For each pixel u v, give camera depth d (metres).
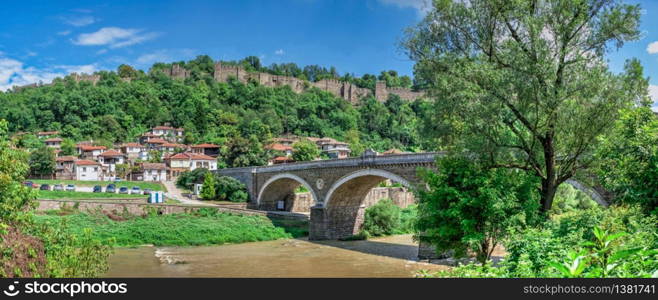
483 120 23.27
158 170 108.50
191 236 56.66
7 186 20.88
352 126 181.00
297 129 170.88
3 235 17.72
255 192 82.88
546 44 23.23
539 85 22.86
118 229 56.06
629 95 22.70
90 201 62.00
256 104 187.88
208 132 149.25
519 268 13.09
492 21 24.62
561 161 26.22
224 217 64.50
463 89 23.47
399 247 54.50
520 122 26.36
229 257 46.62
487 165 25.47
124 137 147.12
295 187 83.50
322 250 51.91
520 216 23.47
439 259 45.03
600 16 22.83
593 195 32.50
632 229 16.58
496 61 25.36
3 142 23.22
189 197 86.56
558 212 46.19
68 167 103.50
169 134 144.50
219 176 92.50
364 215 67.19
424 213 27.50
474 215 25.12
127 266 40.56
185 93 177.38
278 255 48.28
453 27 25.81
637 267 10.58
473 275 12.76
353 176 56.81
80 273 20.25
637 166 18.81
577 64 23.11
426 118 27.09
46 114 146.75
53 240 20.66
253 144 112.56
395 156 51.06
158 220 60.00
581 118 23.34
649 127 18.88
